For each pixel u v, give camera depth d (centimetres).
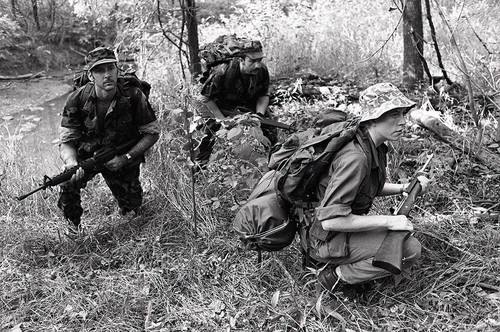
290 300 338
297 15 858
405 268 322
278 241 326
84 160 397
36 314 344
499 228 383
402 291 337
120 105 378
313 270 333
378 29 792
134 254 394
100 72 362
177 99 464
